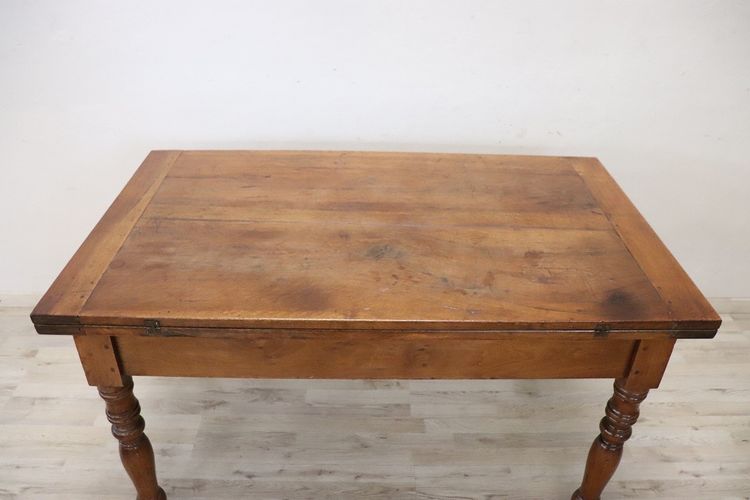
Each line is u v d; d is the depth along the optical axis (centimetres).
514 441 184
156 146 197
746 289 232
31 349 212
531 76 183
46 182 204
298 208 151
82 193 207
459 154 180
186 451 178
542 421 190
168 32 175
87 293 121
